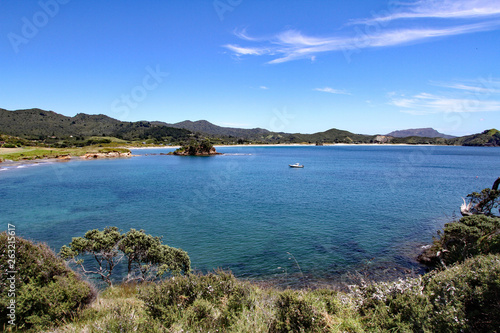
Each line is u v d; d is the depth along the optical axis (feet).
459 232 52.70
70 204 134.92
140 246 46.37
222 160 470.80
